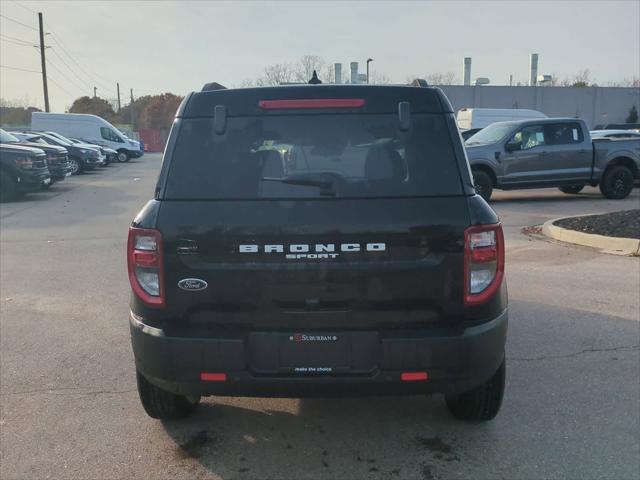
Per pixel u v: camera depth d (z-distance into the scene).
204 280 2.94
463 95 50.25
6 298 6.64
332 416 3.86
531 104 51.16
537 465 3.24
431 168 3.01
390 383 2.96
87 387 4.31
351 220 2.89
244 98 3.12
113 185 21.27
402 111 3.08
